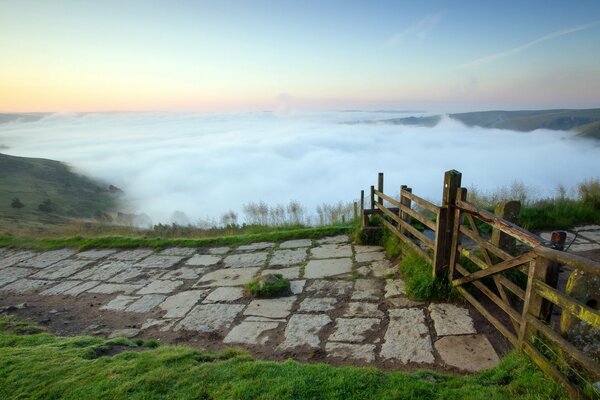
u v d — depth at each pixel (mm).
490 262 4230
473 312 4742
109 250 9422
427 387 3119
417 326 4574
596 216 7887
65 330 5398
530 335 3305
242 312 5500
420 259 5980
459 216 4816
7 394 3318
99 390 3299
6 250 10047
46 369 3713
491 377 3229
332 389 3141
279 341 4590
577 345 2928
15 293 7078
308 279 6480
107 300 6441
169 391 3238
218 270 7457
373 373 3393
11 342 4621
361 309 5195
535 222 7727
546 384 2879
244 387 3201
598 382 2639
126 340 4641
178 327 5215
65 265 8555
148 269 7867
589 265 2447
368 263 6945
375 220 8352
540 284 3100
